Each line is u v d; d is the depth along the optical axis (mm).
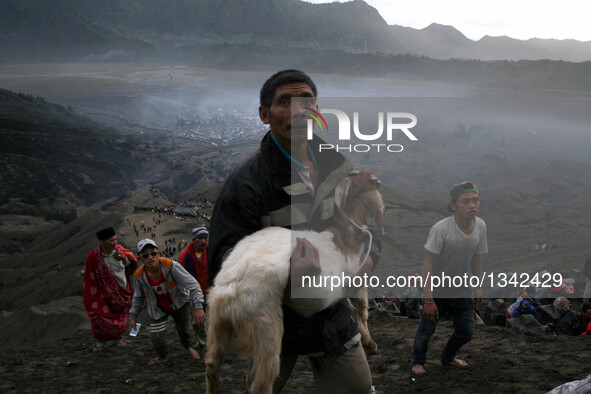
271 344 1926
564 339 5438
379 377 4844
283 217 2107
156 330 6484
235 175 2137
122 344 7652
